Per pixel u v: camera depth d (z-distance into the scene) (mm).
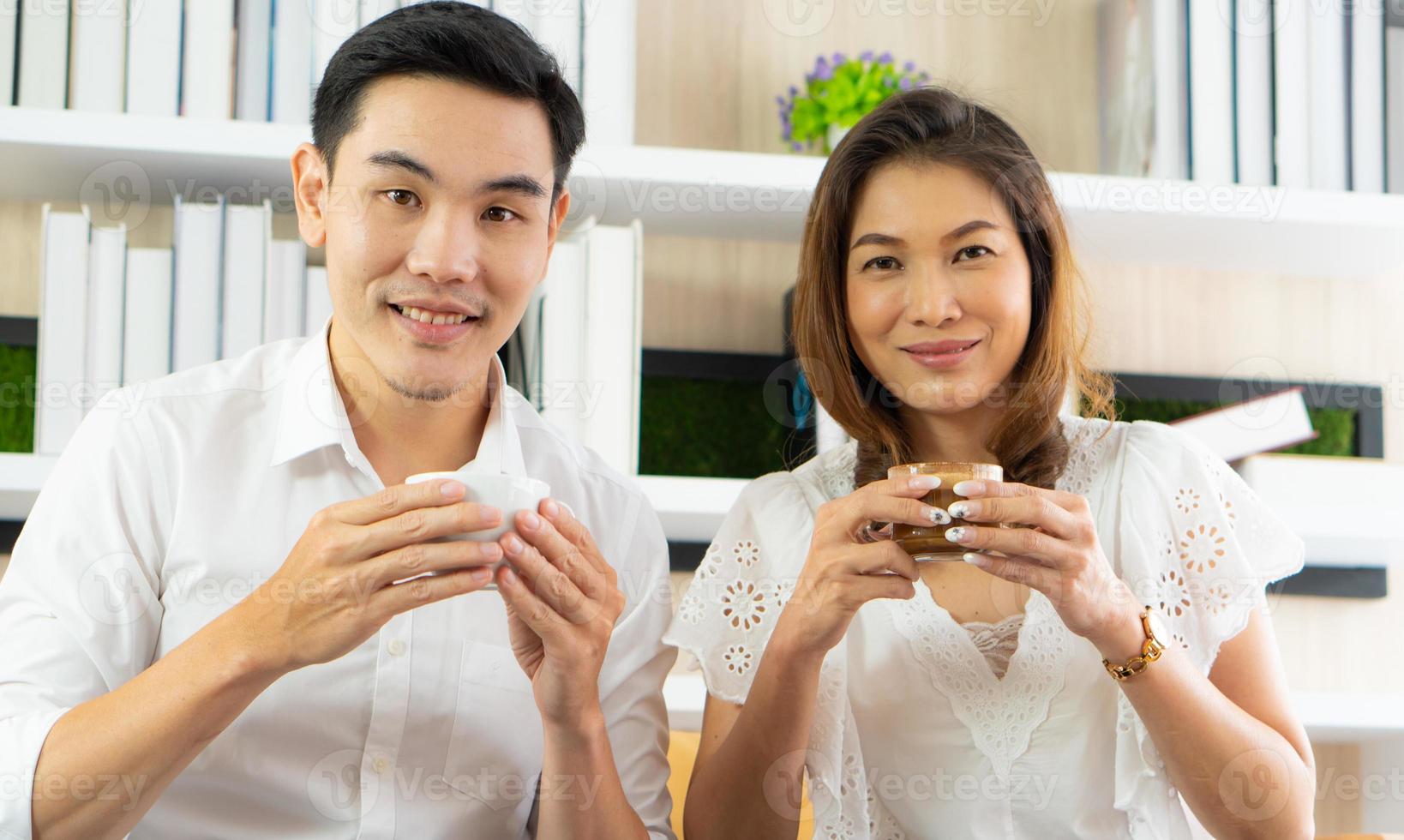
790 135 1934
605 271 1739
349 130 1052
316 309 1677
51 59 1663
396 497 926
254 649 922
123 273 1633
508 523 939
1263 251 2000
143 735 925
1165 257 2041
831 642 1106
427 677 1145
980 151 1190
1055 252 1239
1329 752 2002
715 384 1973
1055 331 1248
